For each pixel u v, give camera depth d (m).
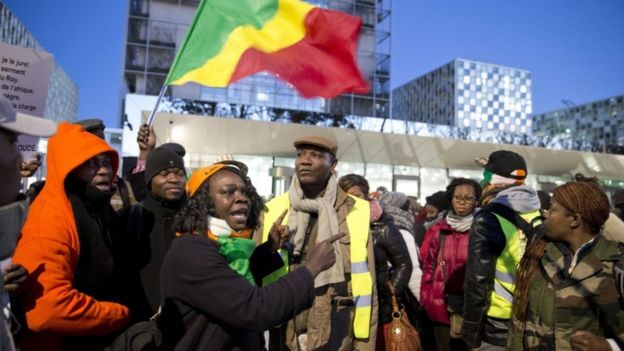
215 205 1.83
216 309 1.57
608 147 21.23
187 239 1.68
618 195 5.69
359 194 4.11
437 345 3.72
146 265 2.37
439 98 124.31
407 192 20.45
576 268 1.99
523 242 2.77
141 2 37.81
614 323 1.88
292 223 2.72
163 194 2.53
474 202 3.64
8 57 3.05
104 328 1.78
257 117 15.84
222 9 3.89
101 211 2.04
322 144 2.75
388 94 41.81
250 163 18.28
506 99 122.06
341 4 41.41
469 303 2.78
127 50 37.22
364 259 2.68
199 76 3.77
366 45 41.94
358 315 2.59
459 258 3.58
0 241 1.26
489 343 2.83
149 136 3.66
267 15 4.00
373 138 17.88
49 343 1.74
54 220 1.76
